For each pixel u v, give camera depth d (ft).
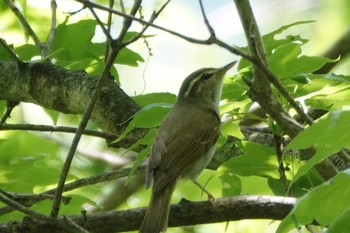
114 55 28.55
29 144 46.19
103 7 26.07
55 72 40.22
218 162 39.27
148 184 33.83
